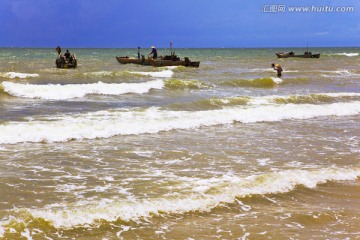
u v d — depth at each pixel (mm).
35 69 35188
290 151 11156
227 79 29500
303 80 29891
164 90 23594
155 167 9367
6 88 20016
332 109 17953
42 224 6094
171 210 6844
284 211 7078
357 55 83875
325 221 6746
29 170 8898
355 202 7668
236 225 6449
